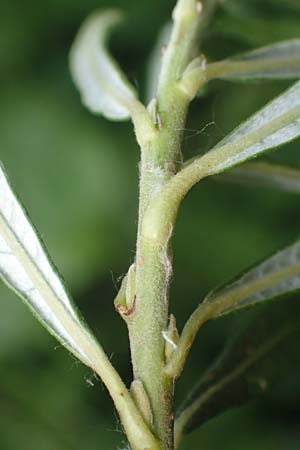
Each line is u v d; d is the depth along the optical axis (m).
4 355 0.40
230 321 0.39
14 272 0.18
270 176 0.23
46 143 0.43
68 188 0.42
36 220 0.42
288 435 0.37
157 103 0.19
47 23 0.44
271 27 0.25
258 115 0.18
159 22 0.41
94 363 0.17
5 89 0.44
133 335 0.17
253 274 0.19
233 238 0.42
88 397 0.39
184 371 0.39
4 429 0.38
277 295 0.19
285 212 0.42
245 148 0.18
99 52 0.23
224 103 0.38
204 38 0.24
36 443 0.38
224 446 0.38
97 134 0.43
